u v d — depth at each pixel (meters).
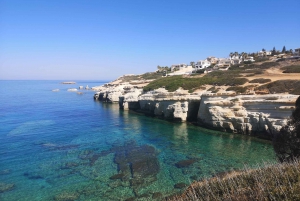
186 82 54.75
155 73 142.62
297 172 9.91
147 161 23.95
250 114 32.78
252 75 55.38
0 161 24.19
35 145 29.94
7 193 17.70
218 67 100.62
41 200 16.80
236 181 11.01
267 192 8.75
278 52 124.50
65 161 24.17
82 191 17.95
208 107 38.19
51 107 69.31
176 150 27.72
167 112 48.03
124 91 79.31
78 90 161.12
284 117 28.86
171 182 19.09
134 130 39.16
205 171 21.19
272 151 26.20
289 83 37.12
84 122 46.47
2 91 138.75
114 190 18.03
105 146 29.59
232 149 27.59
